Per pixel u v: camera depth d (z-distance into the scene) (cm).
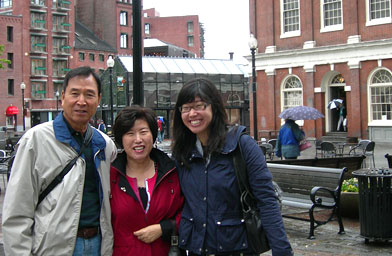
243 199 343
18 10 6744
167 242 375
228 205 346
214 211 344
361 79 2847
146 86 4081
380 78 2788
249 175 345
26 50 6725
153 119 377
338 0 2948
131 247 365
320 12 3028
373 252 658
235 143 346
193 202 353
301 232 785
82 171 341
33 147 331
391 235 688
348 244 703
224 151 345
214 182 345
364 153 1873
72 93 343
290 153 1303
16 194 323
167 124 4200
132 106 379
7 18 6519
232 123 365
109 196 366
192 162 361
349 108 2914
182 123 368
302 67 3112
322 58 3003
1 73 6425
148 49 7156
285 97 3231
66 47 7169
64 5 7181
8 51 6519
